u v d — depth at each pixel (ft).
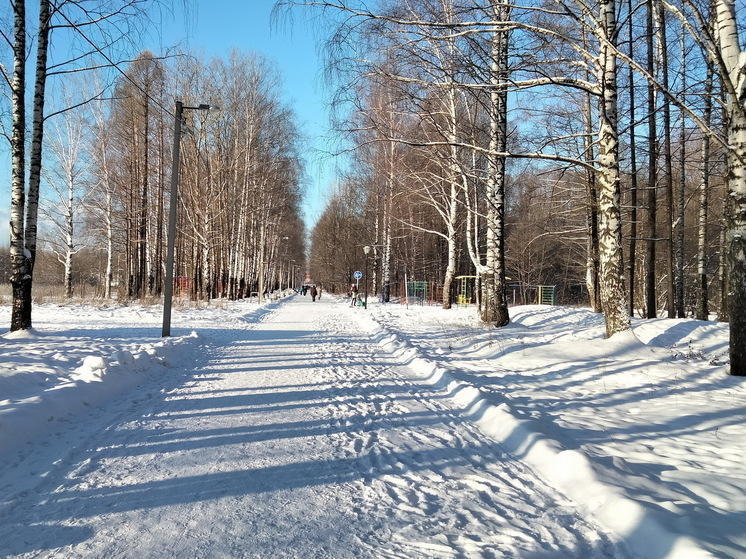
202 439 17.24
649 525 10.49
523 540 10.73
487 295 57.21
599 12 37.22
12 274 39.96
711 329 42.86
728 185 28.45
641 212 95.04
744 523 11.18
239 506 12.07
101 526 10.82
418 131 48.70
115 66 38.81
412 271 155.33
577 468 14.02
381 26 31.71
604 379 28.71
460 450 17.12
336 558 9.80
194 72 102.01
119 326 54.60
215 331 54.90
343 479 14.10
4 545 9.89
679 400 24.07
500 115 50.08
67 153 100.32
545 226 90.79
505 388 27.27
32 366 25.95
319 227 234.79
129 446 16.26
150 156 106.52
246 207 123.65
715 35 29.40
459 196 89.92
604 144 35.99
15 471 13.74
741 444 17.48
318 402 23.48
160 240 107.14
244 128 118.62
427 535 10.90
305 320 78.64
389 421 20.58
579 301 177.68
